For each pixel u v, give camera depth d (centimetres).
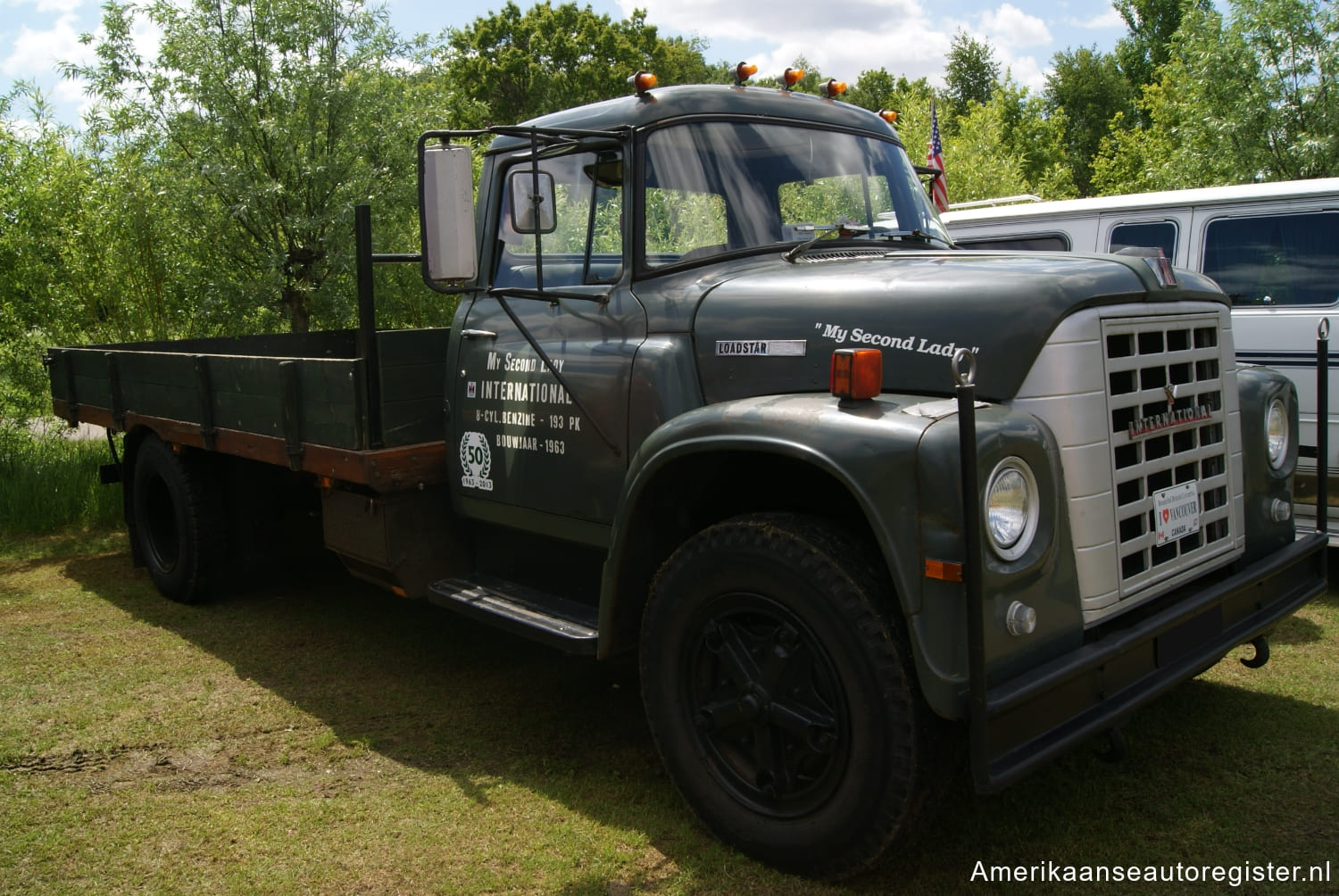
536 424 374
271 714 410
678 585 301
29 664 469
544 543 393
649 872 290
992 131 1866
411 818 323
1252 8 1173
